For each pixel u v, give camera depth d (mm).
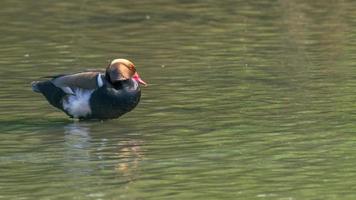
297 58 27828
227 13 35125
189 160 18875
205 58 28188
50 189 17312
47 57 28844
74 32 32625
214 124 21406
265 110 22375
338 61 27328
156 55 28844
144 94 24219
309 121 21391
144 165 18641
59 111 22875
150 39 31234
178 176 17906
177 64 27516
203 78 25688
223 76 25891
